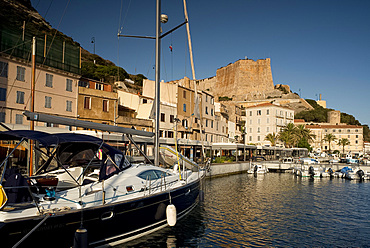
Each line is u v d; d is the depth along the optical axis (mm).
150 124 39312
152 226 9891
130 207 8688
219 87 198125
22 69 26625
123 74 76125
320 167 44312
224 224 13695
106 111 34406
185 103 46375
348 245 11461
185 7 16312
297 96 154125
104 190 8477
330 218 15711
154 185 10398
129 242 9102
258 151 68375
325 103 174000
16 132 7570
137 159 23188
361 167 47188
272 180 34781
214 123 56125
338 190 27766
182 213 12156
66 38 71188
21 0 65500
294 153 73875
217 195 21984
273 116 87938
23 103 26531
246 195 22328
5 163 6801
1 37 25250
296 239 11977
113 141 22875
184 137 44875
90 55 89125
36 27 57719
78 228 7180
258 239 11781
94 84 35219
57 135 7969
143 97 42469
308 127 115188
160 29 13547
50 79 28844
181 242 10930
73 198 7766
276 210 17188
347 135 110125
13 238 6105
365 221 15266
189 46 17156
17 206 6691
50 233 6660
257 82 181500
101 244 8039
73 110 30984
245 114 96938
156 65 13305
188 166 15688
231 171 39656
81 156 9750
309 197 22641
